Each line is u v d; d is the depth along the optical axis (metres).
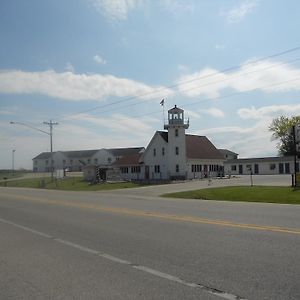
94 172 70.06
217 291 6.73
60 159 145.75
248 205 21.59
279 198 26.75
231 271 7.86
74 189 54.84
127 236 12.40
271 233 11.66
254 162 87.50
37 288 7.35
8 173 144.12
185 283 7.25
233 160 91.06
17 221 17.58
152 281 7.47
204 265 8.41
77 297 6.73
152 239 11.64
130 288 7.09
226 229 12.73
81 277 7.95
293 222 13.95
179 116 71.00
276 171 84.31
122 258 9.47
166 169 71.94
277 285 6.89
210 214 17.09
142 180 66.88
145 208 21.03
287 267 7.96
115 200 28.44
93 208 22.03
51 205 25.16
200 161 74.12
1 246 11.65
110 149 136.00
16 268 8.91
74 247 11.10
